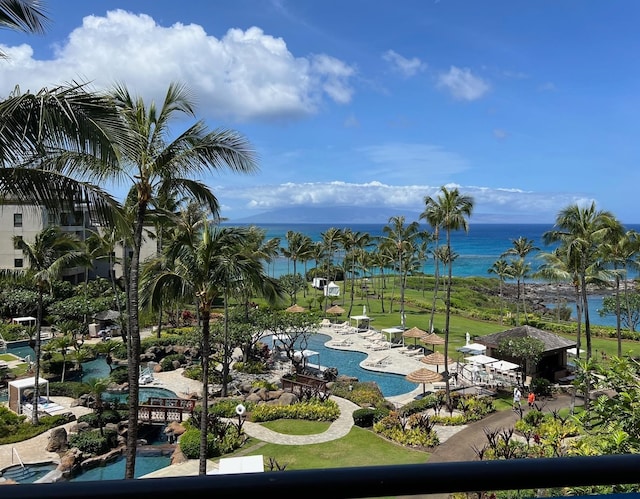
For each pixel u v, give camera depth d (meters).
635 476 1.43
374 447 19.69
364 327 48.09
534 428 19.97
